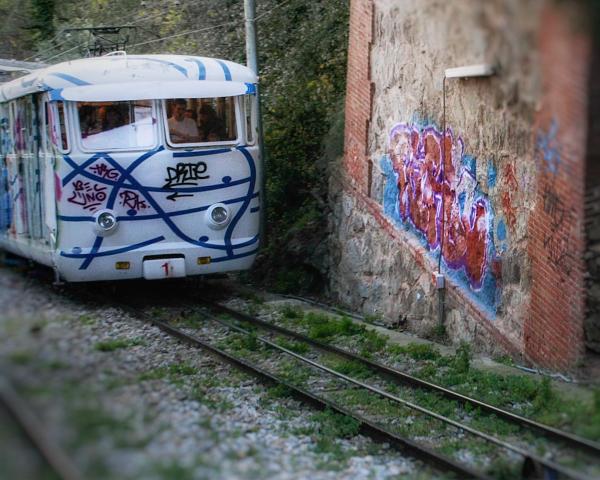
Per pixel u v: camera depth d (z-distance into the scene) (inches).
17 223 604.1
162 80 542.9
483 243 465.4
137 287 645.9
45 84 532.4
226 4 864.9
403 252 540.4
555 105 287.7
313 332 519.5
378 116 561.6
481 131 457.7
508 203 442.6
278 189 743.7
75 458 218.2
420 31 372.2
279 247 695.1
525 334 433.4
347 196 599.5
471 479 284.5
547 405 359.6
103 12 975.0
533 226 421.7
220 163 554.9
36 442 224.1
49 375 241.3
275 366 451.8
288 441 324.2
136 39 924.0
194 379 406.3
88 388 243.1
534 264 422.6
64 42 991.6
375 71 559.8
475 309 475.2
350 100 591.5
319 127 738.2
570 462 289.3
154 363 421.1
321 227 657.0
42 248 551.2
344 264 602.5
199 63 565.0
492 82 333.7
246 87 563.5
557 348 405.7
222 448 278.1
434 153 503.5
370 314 573.6
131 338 473.4
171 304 596.7
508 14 250.8
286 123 752.3
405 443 320.2
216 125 557.0
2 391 235.3
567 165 364.8
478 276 472.7
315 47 764.6
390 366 451.8
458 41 301.3
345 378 418.3
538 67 264.7
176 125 546.3
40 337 256.1
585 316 396.8
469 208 476.4
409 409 374.6
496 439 325.1
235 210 561.3
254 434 323.9
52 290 550.9
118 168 534.0
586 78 264.7
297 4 812.0
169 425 266.8
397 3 391.5
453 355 463.5
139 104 540.1
